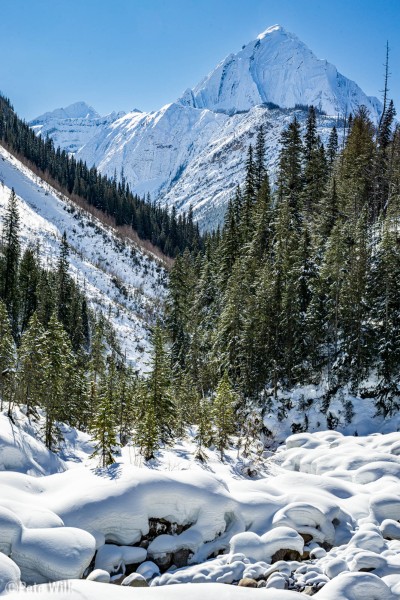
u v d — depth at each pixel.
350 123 77.19
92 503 15.61
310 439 32.22
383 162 61.53
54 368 27.94
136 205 189.50
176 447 27.55
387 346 38.38
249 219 60.41
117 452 24.33
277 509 17.92
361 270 41.41
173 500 16.58
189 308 61.50
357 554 14.87
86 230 137.25
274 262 48.28
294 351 42.69
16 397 30.22
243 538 16.22
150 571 14.77
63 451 26.44
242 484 19.77
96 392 36.66
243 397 42.94
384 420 37.50
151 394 27.44
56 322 29.27
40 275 72.50
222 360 46.75
